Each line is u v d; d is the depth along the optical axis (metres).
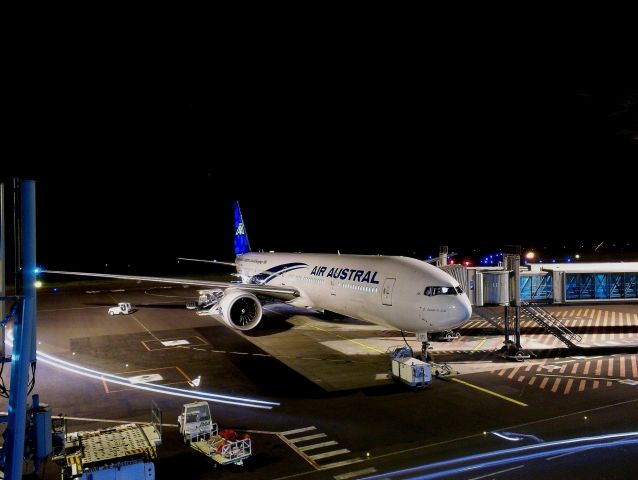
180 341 31.44
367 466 14.36
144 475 12.83
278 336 32.38
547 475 13.66
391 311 25.12
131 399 20.45
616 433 16.34
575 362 25.34
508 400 19.66
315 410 18.88
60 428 15.24
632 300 30.56
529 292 29.89
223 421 17.89
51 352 28.91
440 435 16.41
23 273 10.18
